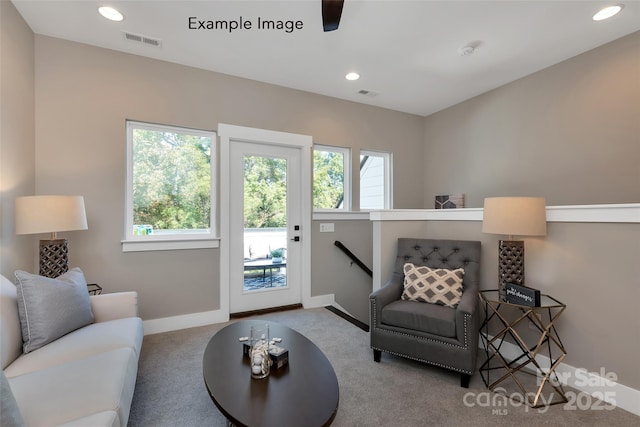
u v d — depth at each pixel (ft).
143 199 9.84
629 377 5.99
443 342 6.84
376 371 7.37
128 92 9.41
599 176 8.96
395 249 9.68
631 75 8.32
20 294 5.38
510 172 11.44
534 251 7.54
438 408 6.00
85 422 3.44
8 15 7.02
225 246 10.73
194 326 10.20
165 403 6.06
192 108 10.26
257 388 4.38
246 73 10.77
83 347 5.24
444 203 14.14
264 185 11.76
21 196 7.43
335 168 13.23
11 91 7.15
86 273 8.91
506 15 7.65
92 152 8.98
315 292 12.39
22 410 3.54
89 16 7.70
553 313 7.16
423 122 15.15
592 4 7.21
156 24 8.05
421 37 8.61
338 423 5.55
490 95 12.19
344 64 10.14
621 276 6.12
